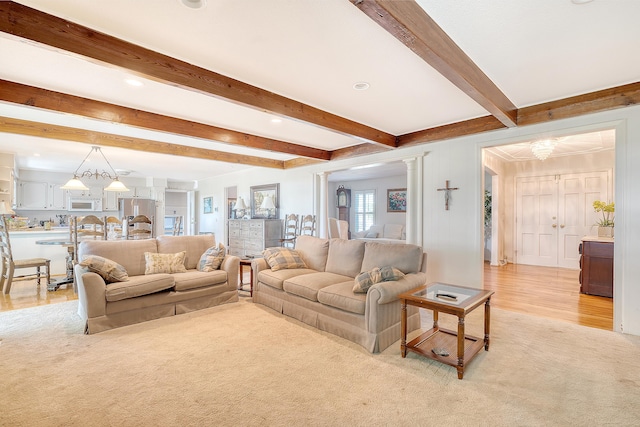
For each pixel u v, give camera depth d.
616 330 3.03
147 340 2.77
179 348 2.62
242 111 3.52
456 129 3.93
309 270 3.86
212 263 3.89
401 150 4.70
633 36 2.01
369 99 3.13
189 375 2.19
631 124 2.90
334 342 2.75
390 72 2.52
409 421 1.72
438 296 2.48
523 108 3.39
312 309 3.14
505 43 2.10
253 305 3.85
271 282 3.61
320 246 3.99
